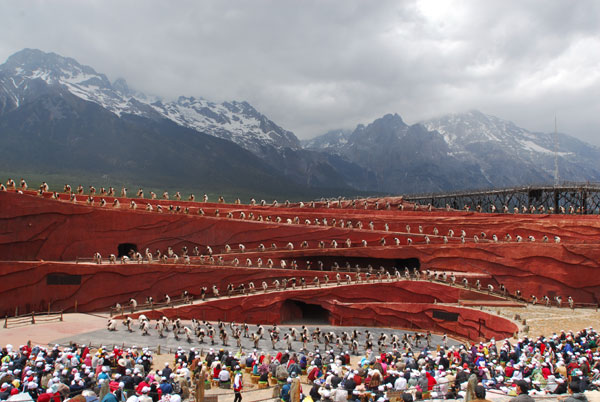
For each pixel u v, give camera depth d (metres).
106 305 64.69
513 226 83.31
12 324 54.59
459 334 65.94
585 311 65.94
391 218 90.69
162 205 85.75
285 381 31.56
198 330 54.91
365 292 74.31
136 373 30.53
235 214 88.50
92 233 69.31
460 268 78.44
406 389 28.14
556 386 27.98
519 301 70.81
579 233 77.88
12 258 62.88
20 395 24.12
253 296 70.06
